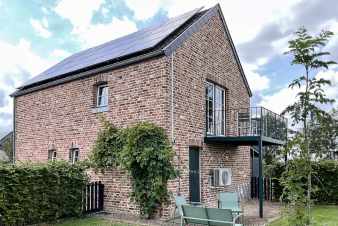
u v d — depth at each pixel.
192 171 12.23
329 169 14.37
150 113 11.30
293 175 6.54
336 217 10.88
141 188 10.63
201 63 12.95
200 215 7.79
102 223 9.70
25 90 16.34
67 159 13.93
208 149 13.05
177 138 11.32
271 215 11.44
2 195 8.84
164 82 11.02
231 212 7.28
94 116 13.00
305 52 6.64
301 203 6.47
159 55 11.18
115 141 11.56
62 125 14.37
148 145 10.40
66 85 14.37
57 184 10.21
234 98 15.30
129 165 10.49
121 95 12.19
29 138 16.08
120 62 12.10
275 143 13.68
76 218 10.62
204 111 12.96
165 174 10.34
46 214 9.91
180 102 11.59
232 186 14.53
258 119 12.69
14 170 9.15
